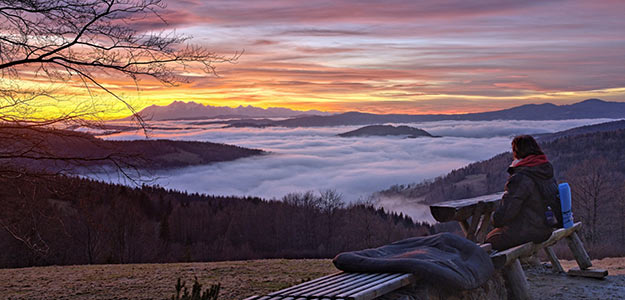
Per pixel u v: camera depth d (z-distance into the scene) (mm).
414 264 4227
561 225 5895
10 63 7242
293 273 9992
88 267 11695
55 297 7766
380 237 95500
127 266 11773
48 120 7590
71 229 31750
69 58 7633
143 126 8156
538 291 6766
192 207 106875
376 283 3873
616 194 61000
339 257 4617
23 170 7430
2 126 7254
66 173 7605
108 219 41500
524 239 5777
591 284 7062
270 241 93750
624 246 46531
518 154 6055
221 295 7691
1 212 7824
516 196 5766
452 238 5102
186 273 10094
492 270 4910
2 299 7625
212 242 94250
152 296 7738
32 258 27172
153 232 69500
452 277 4180
